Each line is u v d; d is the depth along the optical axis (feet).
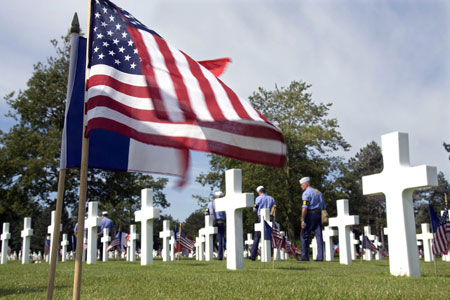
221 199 28.71
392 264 21.65
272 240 27.94
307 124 111.34
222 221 47.75
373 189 22.68
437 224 21.30
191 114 10.91
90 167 11.50
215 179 121.39
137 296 14.43
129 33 11.97
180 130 10.83
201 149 10.66
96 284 18.37
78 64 12.32
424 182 20.29
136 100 11.12
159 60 11.69
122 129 10.71
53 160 90.22
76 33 12.41
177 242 49.42
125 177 104.88
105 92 10.93
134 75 11.40
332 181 120.26
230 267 27.66
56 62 99.81
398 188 21.45
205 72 11.74
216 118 10.77
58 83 99.04
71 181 98.99
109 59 11.48
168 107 11.02
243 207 26.73
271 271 25.12
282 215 116.37
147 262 35.86
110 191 103.24
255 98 113.91
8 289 17.57
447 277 20.18
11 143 93.50
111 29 11.89
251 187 109.81
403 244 21.17
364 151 256.93
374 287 15.81
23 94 97.30
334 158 118.83
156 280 19.62
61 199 11.00
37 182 94.53
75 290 9.78
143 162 11.46
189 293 14.99
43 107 97.25
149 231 36.14
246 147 10.60
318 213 38.47
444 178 209.56
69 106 11.98
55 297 14.71
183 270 26.68
